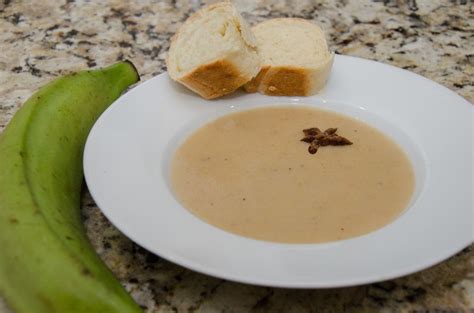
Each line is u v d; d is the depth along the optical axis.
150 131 0.52
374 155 0.52
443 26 0.72
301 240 0.45
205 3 0.77
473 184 0.47
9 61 0.66
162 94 0.55
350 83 0.57
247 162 0.51
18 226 0.42
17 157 0.46
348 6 0.76
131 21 0.73
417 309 0.43
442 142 0.51
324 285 0.39
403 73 0.57
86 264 0.41
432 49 0.68
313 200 0.48
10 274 0.41
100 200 0.45
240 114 0.56
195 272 0.45
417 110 0.54
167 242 0.42
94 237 0.47
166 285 0.44
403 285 0.44
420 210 0.45
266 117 0.56
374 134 0.54
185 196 0.48
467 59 0.67
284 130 0.55
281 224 0.46
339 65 0.58
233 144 0.53
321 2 0.77
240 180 0.50
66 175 0.48
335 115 0.56
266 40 0.58
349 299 0.43
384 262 0.41
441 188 0.47
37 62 0.66
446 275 0.45
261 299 0.43
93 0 0.77
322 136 0.53
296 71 0.55
